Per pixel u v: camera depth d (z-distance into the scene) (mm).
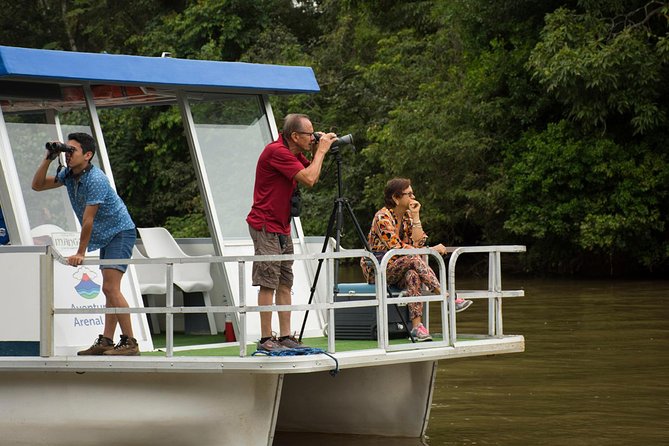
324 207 28266
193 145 9078
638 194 22406
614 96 21375
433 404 9867
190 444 7402
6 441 7730
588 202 22750
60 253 7926
